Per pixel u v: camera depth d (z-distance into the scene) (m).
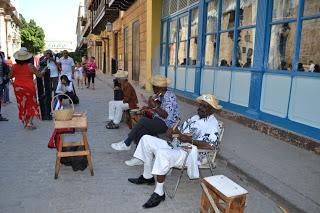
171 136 4.44
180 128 4.69
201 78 10.32
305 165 4.77
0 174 4.64
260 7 6.98
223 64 8.93
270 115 6.75
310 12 5.71
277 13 6.62
